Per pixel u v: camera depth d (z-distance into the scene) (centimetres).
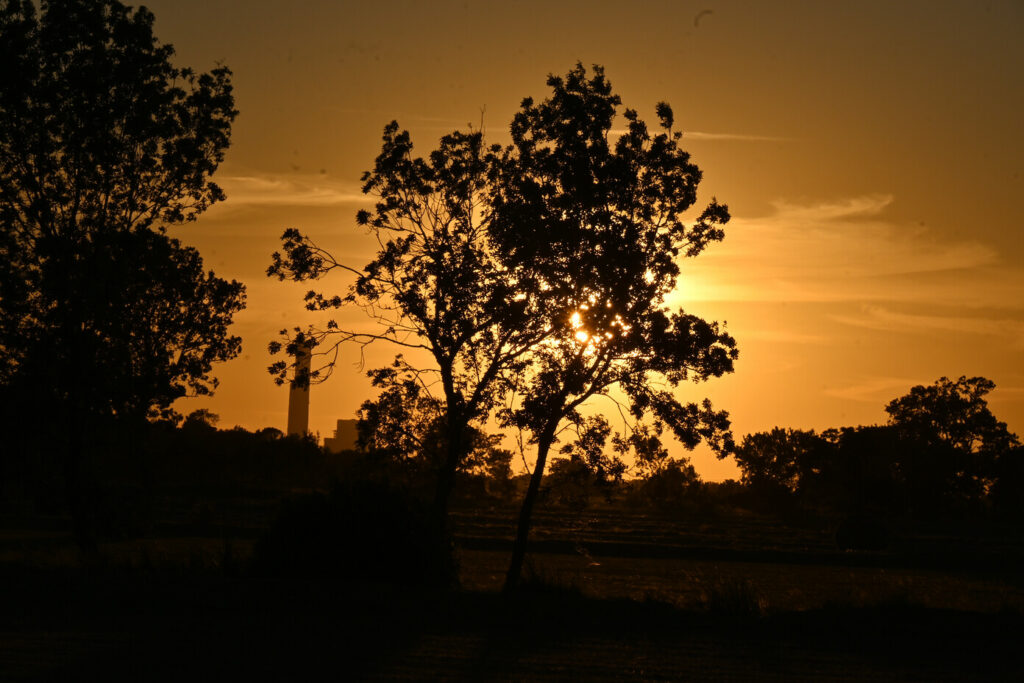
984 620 2352
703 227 3161
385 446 3309
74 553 3362
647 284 3075
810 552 7150
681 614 2364
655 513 13388
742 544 7931
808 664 1878
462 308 3134
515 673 1681
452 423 3247
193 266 4003
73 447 3803
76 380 3644
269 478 14012
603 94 3194
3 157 3606
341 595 2414
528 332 3097
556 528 8538
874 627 2270
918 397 15662
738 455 3103
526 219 3078
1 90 3516
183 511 8544
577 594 2733
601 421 3161
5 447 3856
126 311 3775
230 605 2264
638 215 3158
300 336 3297
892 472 14400
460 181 3303
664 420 3081
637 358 3047
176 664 1639
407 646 1891
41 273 3622
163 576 2578
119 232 3703
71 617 2050
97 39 3684
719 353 3014
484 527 8050
